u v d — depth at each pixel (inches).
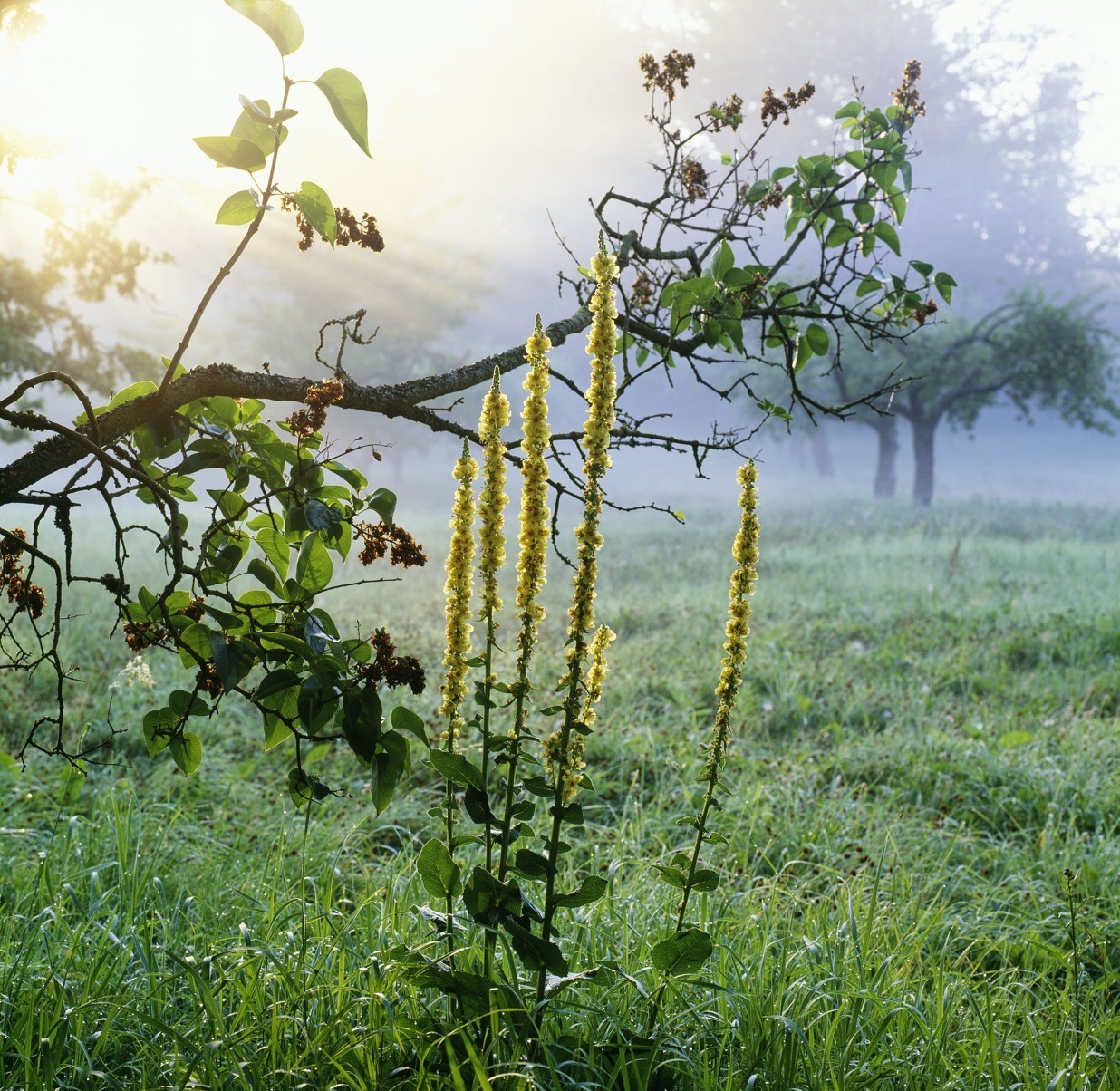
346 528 113.0
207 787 236.1
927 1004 139.3
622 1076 113.6
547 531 106.0
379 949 136.2
